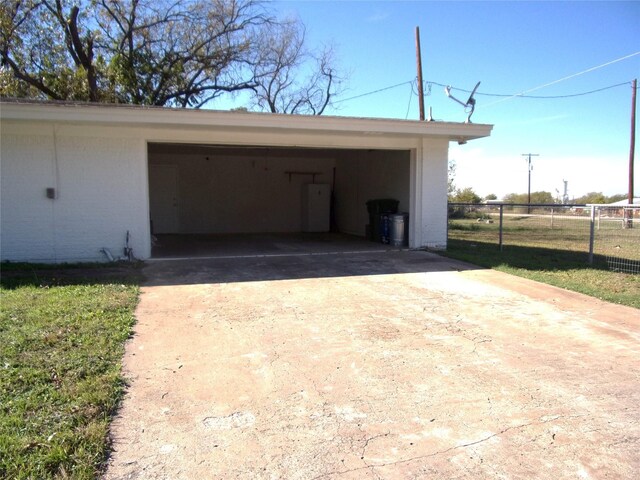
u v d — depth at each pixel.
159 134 9.60
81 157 9.20
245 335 5.05
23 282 7.18
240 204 18.03
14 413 3.11
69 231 9.24
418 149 11.63
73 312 5.44
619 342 5.02
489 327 5.50
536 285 7.78
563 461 2.85
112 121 8.48
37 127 8.93
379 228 13.63
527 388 3.86
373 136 11.17
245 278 8.08
